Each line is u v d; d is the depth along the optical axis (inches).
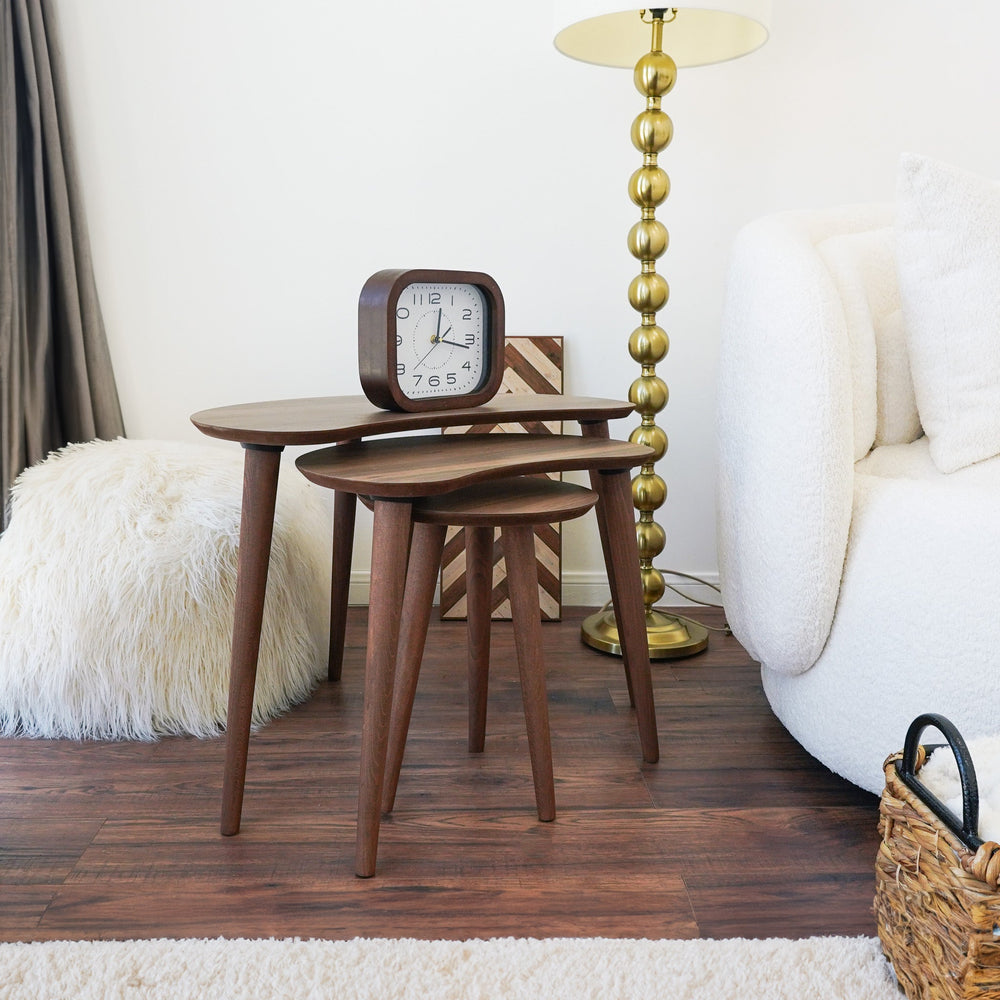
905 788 42.6
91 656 67.6
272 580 73.1
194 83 91.9
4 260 84.6
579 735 69.5
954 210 58.2
